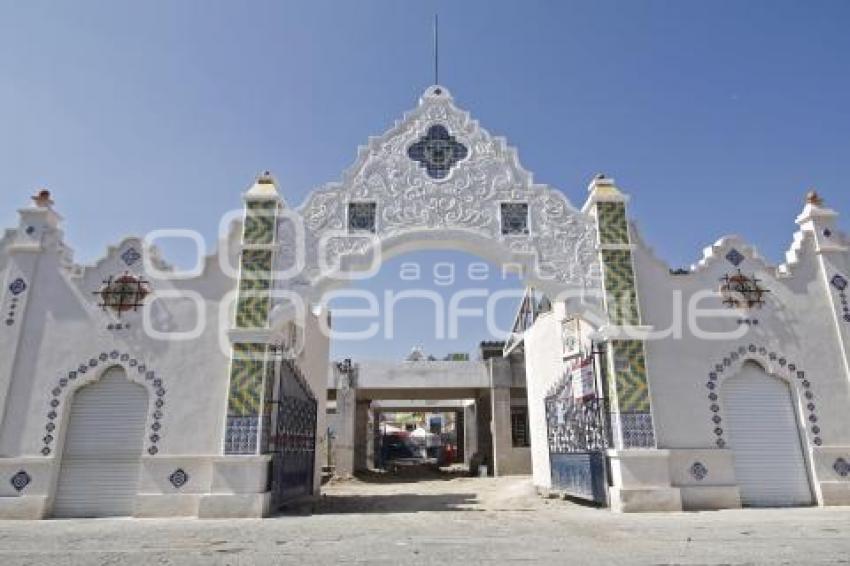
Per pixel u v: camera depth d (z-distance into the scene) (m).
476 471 23.80
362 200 11.00
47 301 9.99
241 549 5.87
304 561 5.21
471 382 22.08
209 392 9.76
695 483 9.68
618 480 9.59
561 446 12.34
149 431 9.52
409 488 17.97
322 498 12.88
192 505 9.14
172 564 5.09
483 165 11.38
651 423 9.84
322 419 14.42
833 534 6.51
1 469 9.19
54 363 9.73
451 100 11.84
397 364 22.36
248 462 9.23
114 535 6.96
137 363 9.82
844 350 10.41
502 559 5.26
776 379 10.39
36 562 5.21
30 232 10.25
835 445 9.98
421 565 5.00
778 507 9.63
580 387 11.36
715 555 5.33
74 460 9.48
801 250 10.96
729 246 10.95
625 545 5.97
